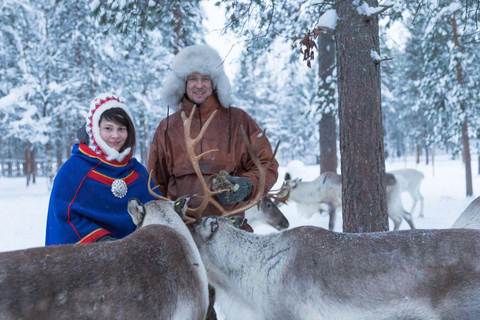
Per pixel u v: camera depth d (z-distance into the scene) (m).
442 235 2.64
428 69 15.75
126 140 2.72
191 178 3.33
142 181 2.82
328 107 10.41
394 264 2.59
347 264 2.65
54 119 19.03
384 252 2.64
